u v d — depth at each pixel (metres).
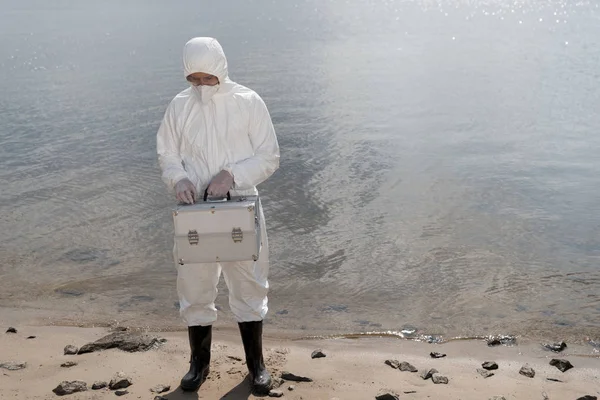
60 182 8.04
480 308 5.30
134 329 5.07
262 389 3.98
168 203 7.39
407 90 11.71
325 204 7.19
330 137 9.27
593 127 9.44
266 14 22.89
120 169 8.41
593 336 4.89
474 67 13.38
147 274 5.98
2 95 12.50
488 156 8.46
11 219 7.09
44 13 25.66
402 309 5.31
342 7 24.17
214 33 19.05
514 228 6.62
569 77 12.27
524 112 10.23
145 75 13.74
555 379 4.25
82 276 5.95
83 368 4.36
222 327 5.07
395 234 6.54
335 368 4.38
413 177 7.87
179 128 3.88
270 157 3.88
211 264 3.88
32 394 4.01
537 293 5.52
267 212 7.02
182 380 4.04
